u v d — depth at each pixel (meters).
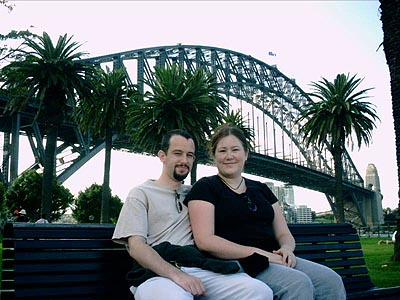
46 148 23.86
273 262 2.63
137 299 2.31
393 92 11.18
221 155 2.89
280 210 3.08
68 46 25.53
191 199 2.70
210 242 2.54
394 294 3.44
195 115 28.44
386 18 11.23
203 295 2.26
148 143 29.20
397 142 11.08
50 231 2.51
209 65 62.25
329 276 2.66
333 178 80.44
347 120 32.09
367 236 47.31
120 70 33.47
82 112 31.75
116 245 2.70
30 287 2.36
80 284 2.51
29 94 24.27
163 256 2.47
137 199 2.58
